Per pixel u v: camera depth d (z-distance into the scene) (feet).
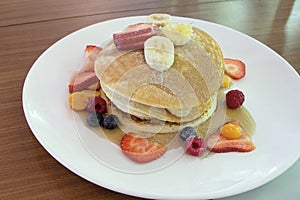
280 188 1.42
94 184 1.38
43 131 1.49
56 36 1.96
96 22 2.07
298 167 1.48
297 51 2.01
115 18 2.11
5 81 1.71
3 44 1.88
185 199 1.33
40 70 1.72
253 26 2.16
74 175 1.40
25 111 1.54
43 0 2.19
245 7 2.31
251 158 1.49
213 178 1.41
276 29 2.15
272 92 1.77
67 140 1.49
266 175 1.41
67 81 1.72
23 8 2.12
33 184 1.37
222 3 2.31
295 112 1.68
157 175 1.40
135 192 1.33
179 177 1.41
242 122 1.65
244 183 1.38
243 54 1.93
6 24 2.00
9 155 1.45
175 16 2.14
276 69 1.86
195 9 2.24
